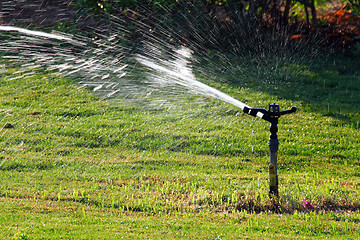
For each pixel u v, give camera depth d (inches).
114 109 1203.2
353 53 1630.2
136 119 1146.0
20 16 1486.2
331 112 1209.4
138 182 791.7
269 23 1684.3
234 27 1579.7
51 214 639.8
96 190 745.6
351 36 1690.5
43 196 709.9
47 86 1322.6
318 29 1705.2
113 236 559.8
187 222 618.2
